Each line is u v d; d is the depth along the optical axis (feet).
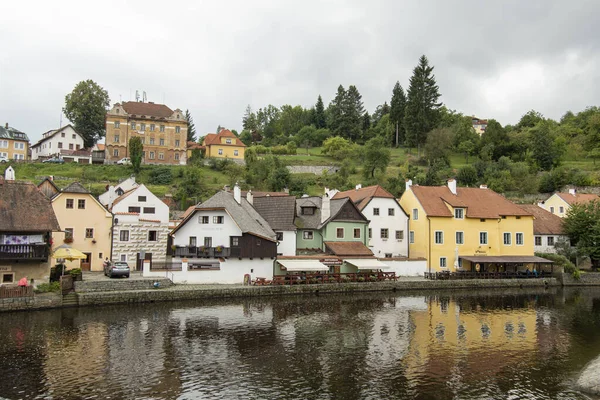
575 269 194.18
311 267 165.68
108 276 152.35
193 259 165.78
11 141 399.44
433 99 458.09
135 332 102.58
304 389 71.46
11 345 91.35
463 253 204.13
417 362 85.46
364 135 539.29
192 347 92.38
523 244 211.20
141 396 67.62
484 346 96.58
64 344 92.48
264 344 95.45
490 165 358.84
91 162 347.36
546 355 90.58
